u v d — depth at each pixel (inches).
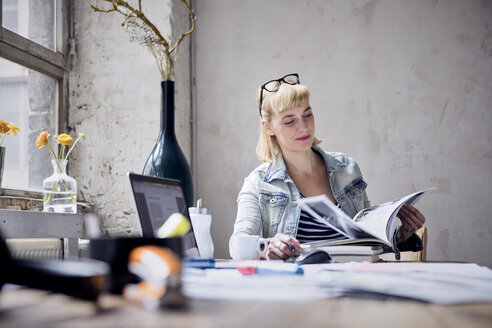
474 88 131.4
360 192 82.8
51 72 120.3
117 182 123.5
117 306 19.5
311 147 85.0
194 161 140.3
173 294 20.0
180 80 133.6
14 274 21.4
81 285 20.2
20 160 109.6
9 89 107.6
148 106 124.1
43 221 71.8
